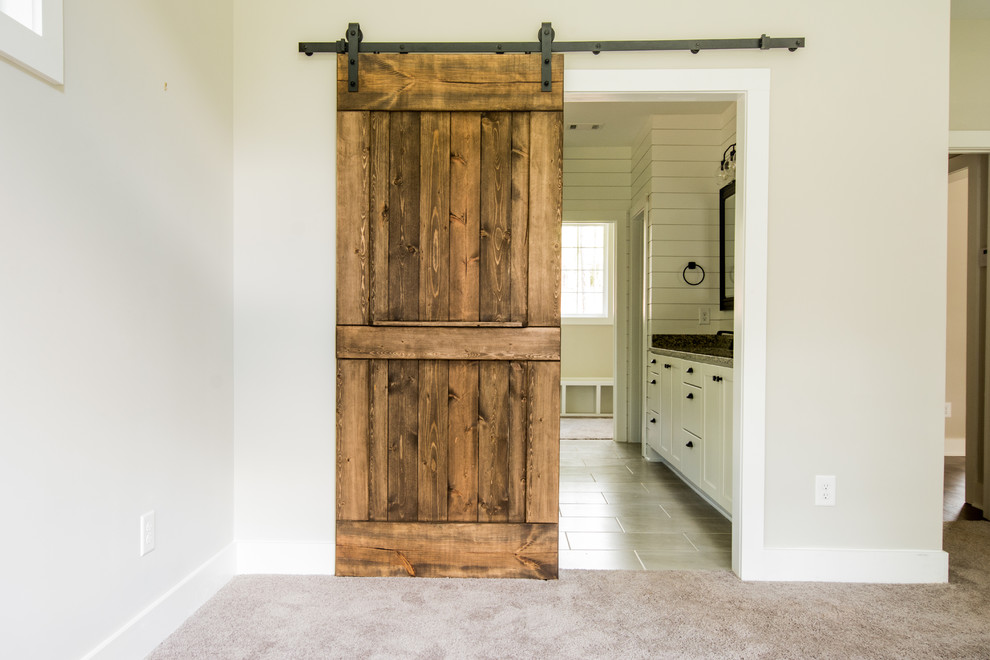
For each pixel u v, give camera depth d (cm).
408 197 225
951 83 303
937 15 223
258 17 228
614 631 185
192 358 199
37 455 132
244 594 211
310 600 206
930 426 226
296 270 230
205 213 207
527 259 226
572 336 645
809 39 224
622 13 225
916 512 227
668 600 207
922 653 174
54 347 137
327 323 231
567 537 273
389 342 226
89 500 148
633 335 504
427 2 227
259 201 229
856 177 225
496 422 227
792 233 226
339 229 225
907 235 226
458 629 186
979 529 290
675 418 370
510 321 227
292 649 173
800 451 227
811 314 226
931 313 226
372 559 228
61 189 139
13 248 125
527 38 227
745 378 225
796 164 225
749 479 225
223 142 220
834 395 226
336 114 227
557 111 224
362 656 170
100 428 152
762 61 224
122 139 162
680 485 366
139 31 169
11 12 130
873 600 209
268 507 232
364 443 227
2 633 122
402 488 228
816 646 177
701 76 223
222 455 221
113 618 158
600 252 663
